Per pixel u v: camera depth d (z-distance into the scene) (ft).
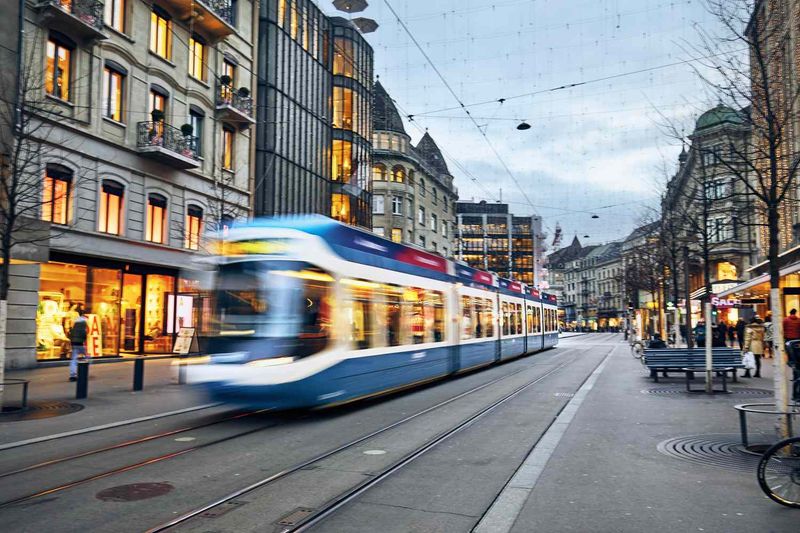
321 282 33.88
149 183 75.05
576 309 458.50
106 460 24.49
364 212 132.57
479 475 22.08
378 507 18.43
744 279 136.15
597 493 19.60
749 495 19.33
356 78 129.70
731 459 23.99
